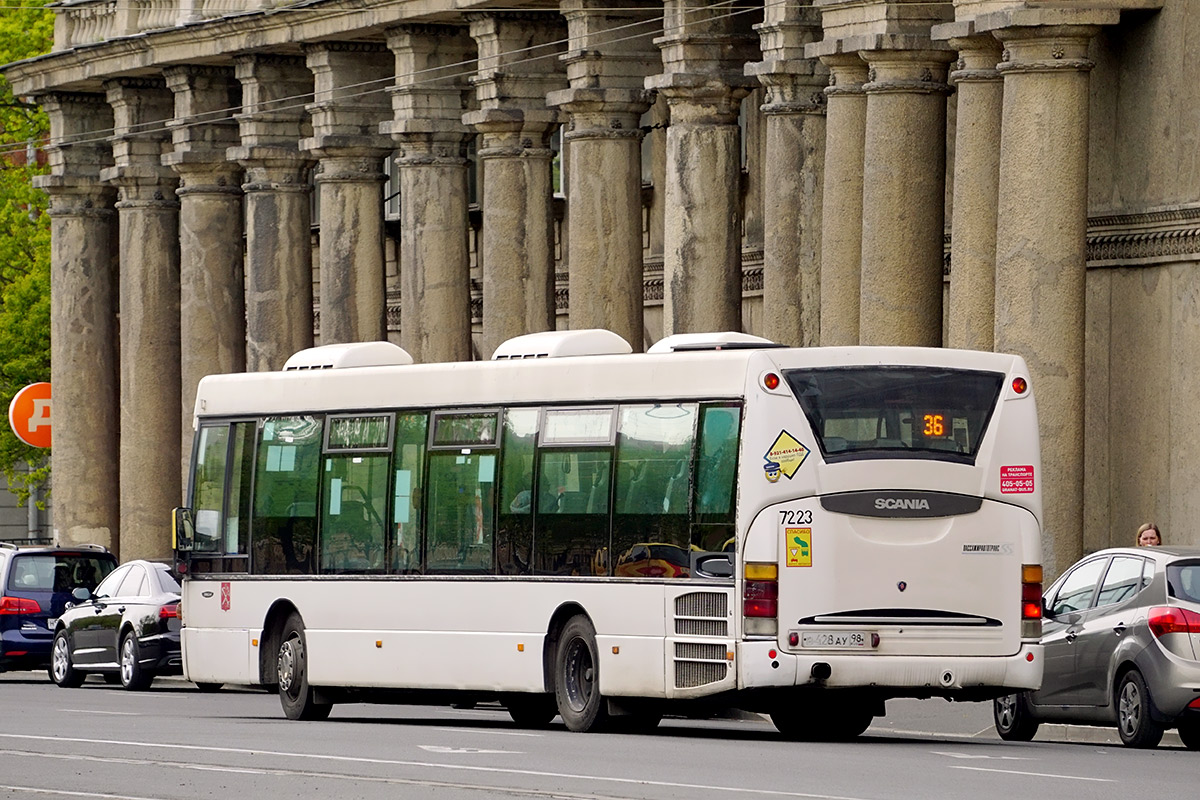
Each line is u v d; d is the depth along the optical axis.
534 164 85.50
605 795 32.62
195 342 103.81
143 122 109.06
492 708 63.44
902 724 51.97
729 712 57.47
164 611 74.44
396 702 53.22
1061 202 58.41
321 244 95.56
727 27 74.75
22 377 121.38
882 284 64.75
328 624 53.69
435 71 89.62
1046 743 46.78
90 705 62.19
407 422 52.22
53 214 115.75
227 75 103.81
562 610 47.78
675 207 75.31
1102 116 62.59
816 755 40.09
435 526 51.06
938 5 64.44
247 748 42.38
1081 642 46.81
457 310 90.06
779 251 70.94
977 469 44.12
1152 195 60.84
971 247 61.38
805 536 43.28
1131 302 61.91
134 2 105.81
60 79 111.56
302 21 93.56
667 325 75.81
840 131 67.19
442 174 89.94
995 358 44.66
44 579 82.81
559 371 48.31
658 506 45.47
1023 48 58.59
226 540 57.16
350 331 94.75
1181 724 44.84
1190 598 44.53
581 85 80.19
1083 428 59.59
